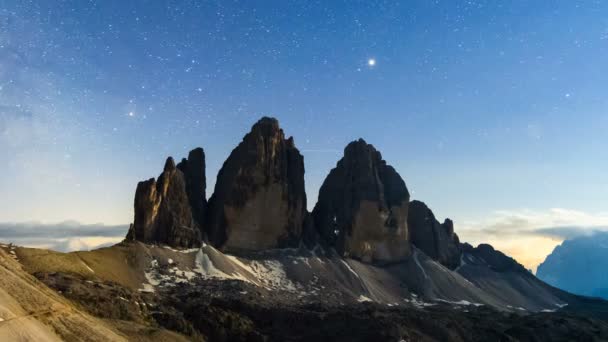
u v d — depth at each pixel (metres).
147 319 154.62
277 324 186.00
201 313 173.00
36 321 97.25
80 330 105.25
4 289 102.06
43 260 176.75
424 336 195.00
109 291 162.25
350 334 183.75
